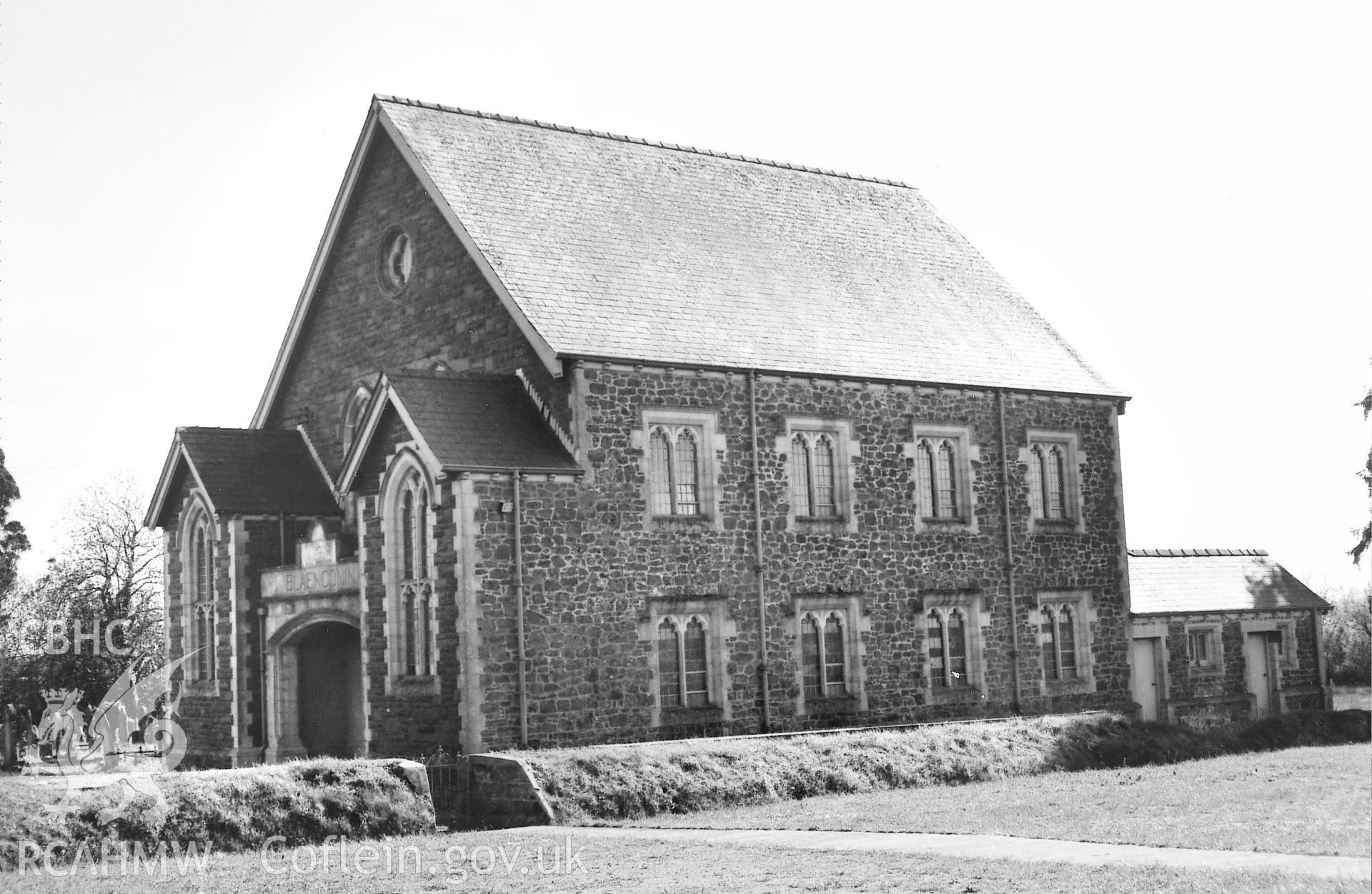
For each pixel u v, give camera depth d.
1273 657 48.03
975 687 41.84
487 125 41.94
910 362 41.72
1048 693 43.19
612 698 35.31
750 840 24.98
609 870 22.48
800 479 39.34
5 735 42.19
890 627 40.34
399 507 35.78
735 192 45.09
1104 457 45.47
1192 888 18.30
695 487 37.53
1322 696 48.81
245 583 41.12
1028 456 43.78
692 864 22.53
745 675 37.56
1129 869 19.73
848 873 20.80
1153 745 39.22
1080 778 33.03
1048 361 45.31
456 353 38.72
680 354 37.03
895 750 34.78
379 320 41.47
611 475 35.81
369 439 35.94
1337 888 17.66
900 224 48.22
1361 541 50.94
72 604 55.41
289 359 44.44
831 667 39.31
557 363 35.09
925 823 25.86
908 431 41.28
